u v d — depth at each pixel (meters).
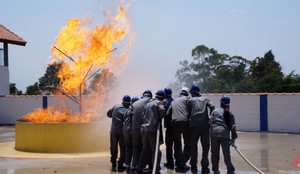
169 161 10.61
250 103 20.80
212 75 55.03
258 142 16.14
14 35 29.12
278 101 20.23
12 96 25.92
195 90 10.12
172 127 10.30
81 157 12.11
